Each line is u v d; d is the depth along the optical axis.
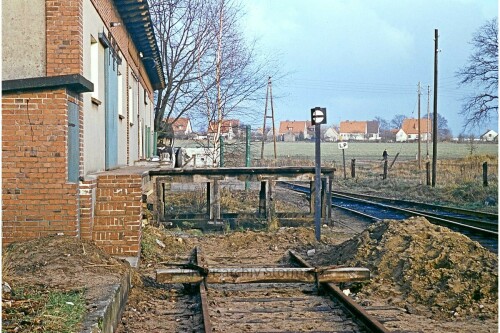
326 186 18.61
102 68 15.34
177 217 18.67
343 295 8.50
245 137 32.31
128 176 11.37
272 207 18.33
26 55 11.24
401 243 10.53
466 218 20.25
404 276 9.57
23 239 10.12
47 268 8.49
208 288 9.48
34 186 10.12
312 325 7.52
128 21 20.84
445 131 147.00
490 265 9.25
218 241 15.64
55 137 10.09
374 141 134.00
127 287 8.82
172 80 38.47
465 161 50.38
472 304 8.36
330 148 104.69
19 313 6.22
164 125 40.88
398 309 8.46
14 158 10.07
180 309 8.56
